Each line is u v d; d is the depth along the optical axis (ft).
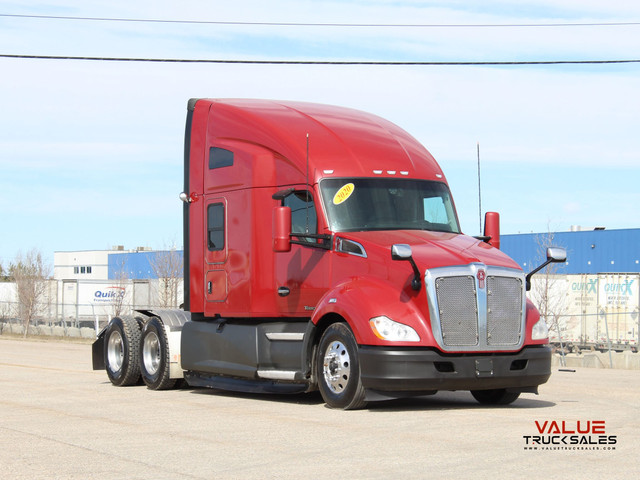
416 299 33.47
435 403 37.83
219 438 27.43
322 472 21.75
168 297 162.20
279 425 30.35
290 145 39.40
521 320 34.47
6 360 69.21
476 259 34.06
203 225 43.96
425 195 39.45
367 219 37.76
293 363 38.27
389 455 24.02
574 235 161.58
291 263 38.73
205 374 43.93
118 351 49.44
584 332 110.83
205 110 44.68
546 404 37.09
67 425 30.76
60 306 180.96
